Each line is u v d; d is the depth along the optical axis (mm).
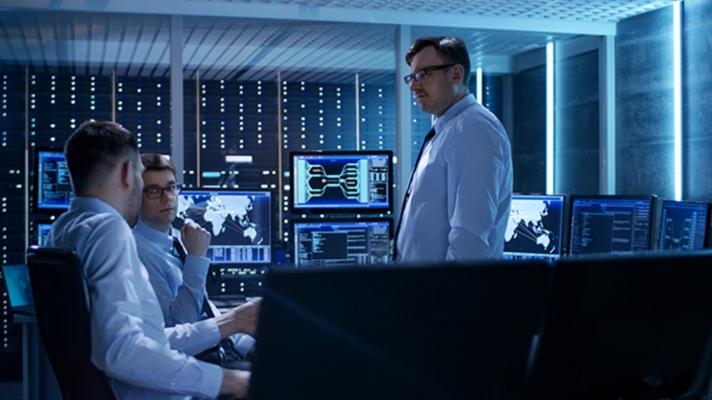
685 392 1312
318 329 1001
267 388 1001
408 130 5301
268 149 6949
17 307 3732
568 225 4527
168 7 4824
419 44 2781
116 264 1764
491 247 2596
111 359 1690
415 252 2736
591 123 5637
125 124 6562
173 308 2781
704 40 4750
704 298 1233
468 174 2531
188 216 4387
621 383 1231
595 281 1133
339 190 4613
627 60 5391
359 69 6297
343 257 4543
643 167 5242
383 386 1044
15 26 5227
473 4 5051
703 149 4766
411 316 1040
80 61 6152
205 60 6223
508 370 1120
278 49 5984
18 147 6332
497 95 6254
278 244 4629
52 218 4375
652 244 4176
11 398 5227
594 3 4988
